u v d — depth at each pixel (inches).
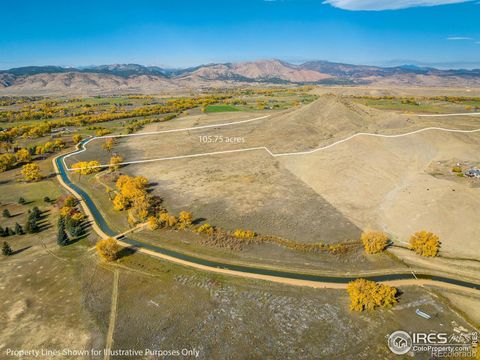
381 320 2054.6
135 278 2507.4
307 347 1888.5
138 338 1972.2
